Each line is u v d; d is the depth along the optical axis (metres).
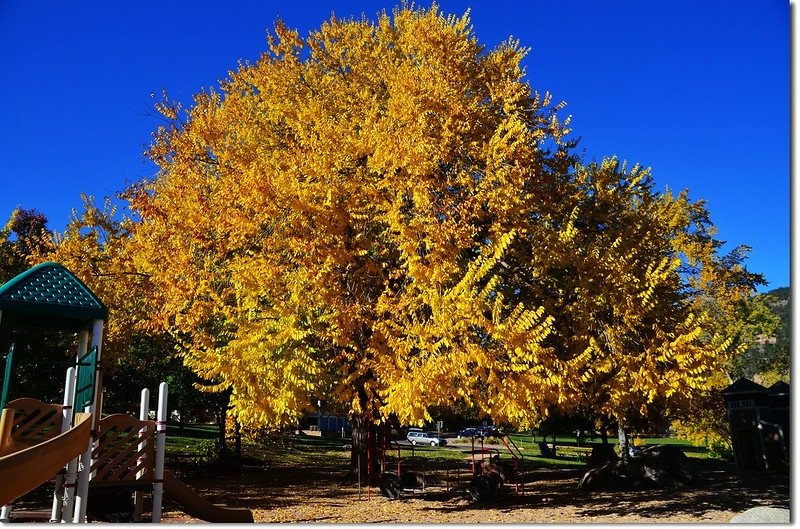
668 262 13.10
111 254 14.41
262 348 9.95
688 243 25.53
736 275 27.56
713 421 27.88
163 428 8.23
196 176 12.70
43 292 6.94
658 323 11.22
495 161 10.82
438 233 9.94
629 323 10.52
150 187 14.16
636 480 15.74
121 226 14.57
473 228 10.27
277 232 10.99
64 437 5.45
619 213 13.37
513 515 11.09
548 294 12.10
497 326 9.08
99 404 7.28
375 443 16.03
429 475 19.23
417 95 12.05
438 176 11.02
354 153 11.61
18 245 17.97
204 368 10.08
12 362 6.73
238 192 11.07
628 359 10.12
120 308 13.99
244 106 14.36
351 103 13.74
